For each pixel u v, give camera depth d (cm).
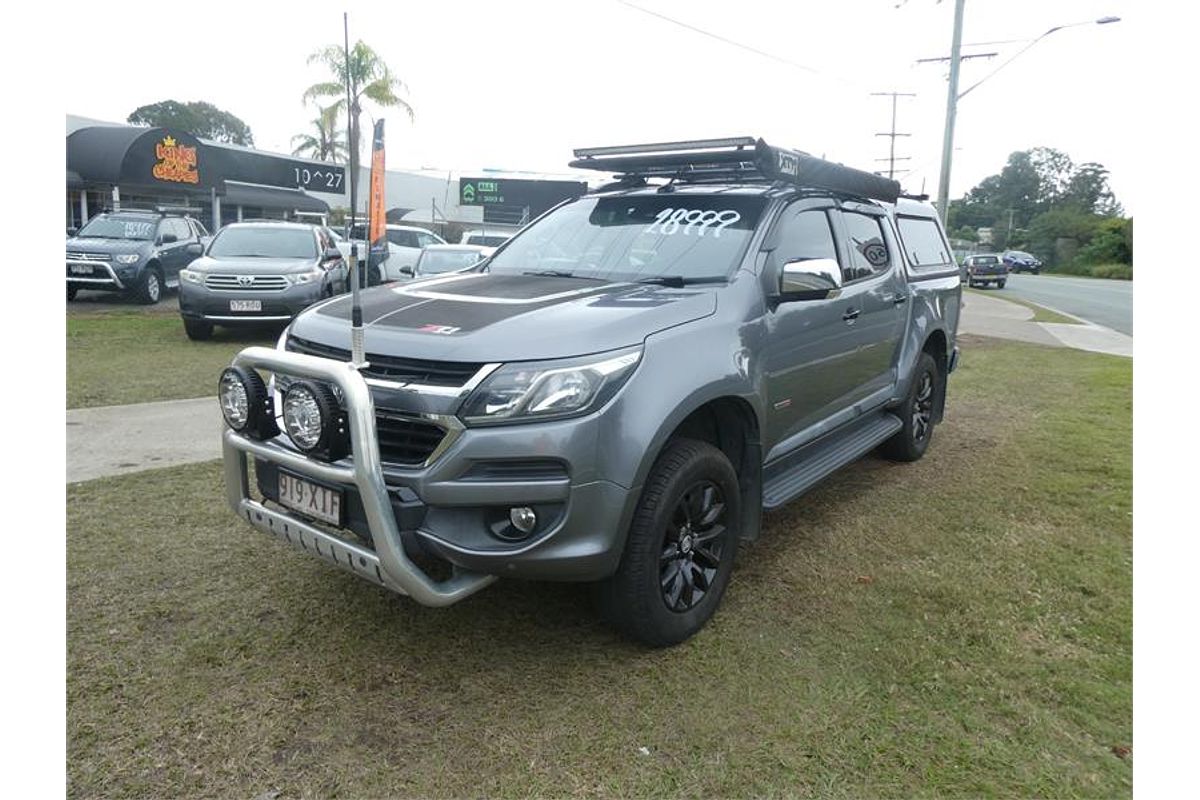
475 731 265
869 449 481
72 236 1503
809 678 298
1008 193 10525
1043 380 999
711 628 334
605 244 402
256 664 299
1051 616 347
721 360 321
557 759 253
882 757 257
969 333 1627
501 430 265
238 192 2689
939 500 500
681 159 416
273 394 315
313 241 1165
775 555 410
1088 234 8000
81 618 326
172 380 798
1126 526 456
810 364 403
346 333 299
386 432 282
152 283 1475
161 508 444
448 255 1363
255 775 243
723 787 243
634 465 280
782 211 395
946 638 328
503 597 355
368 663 302
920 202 616
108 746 253
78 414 651
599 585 302
